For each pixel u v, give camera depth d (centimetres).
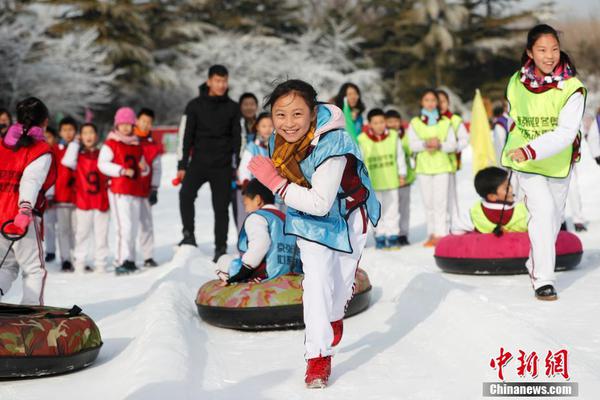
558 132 527
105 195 896
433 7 5153
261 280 546
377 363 415
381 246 999
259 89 4800
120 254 867
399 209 1038
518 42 5247
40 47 4088
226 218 925
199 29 5012
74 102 3988
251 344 484
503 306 537
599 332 455
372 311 556
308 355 372
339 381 384
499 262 691
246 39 5044
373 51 5394
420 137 984
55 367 414
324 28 5388
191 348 453
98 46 4153
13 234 468
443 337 449
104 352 471
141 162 879
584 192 1452
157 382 354
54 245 1035
